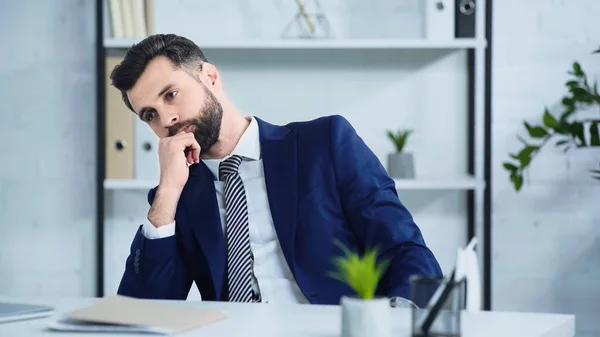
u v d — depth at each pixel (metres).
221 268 2.15
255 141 2.25
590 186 3.62
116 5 3.41
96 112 3.70
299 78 3.66
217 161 2.23
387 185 2.20
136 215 3.75
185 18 3.66
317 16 3.58
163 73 2.12
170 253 2.09
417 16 3.60
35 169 3.76
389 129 3.65
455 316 1.32
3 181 3.77
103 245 3.59
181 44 2.16
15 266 3.79
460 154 3.65
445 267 3.69
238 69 3.67
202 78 2.17
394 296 1.80
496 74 3.62
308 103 3.67
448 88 3.63
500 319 1.53
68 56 3.72
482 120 3.63
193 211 2.21
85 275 3.79
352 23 3.62
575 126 3.10
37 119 3.74
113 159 3.44
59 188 3.76
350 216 2.18
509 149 3.63
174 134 2.16
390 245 2.04
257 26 3.65
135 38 3.41
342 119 2.28
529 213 3.65
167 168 2.12
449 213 3.69
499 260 3.66
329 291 2.11
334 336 1.37
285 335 1.38
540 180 3.63
